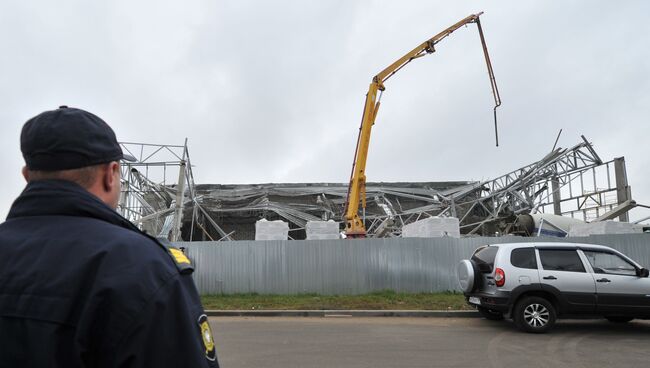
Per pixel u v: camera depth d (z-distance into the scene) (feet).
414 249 51.88
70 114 4.82
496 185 105.09
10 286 4.23
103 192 5.02
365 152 72.59
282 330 33.94
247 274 52.24
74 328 4.01
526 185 98.07
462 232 102.63
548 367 22.84
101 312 4.00
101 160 4.87
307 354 25.53
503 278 33.04
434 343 28.78
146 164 75.97
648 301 32.42
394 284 51.44
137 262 4.24
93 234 4.43
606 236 50.90
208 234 100.37
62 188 4.64
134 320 3.97
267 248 52.54
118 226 4.74
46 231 4.47
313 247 52.39
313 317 41.63
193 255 52.42
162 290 4.21
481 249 37.17
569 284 32.71
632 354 25.81
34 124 4.75
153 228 80.84
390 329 34.35
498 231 83.35
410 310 42.01
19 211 4.71
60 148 4.63
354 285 51.60
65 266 4.21
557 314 32.94
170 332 4.14
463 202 105.40
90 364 3.98
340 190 107.86
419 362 23.72
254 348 27.14
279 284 52.06
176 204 73.10
